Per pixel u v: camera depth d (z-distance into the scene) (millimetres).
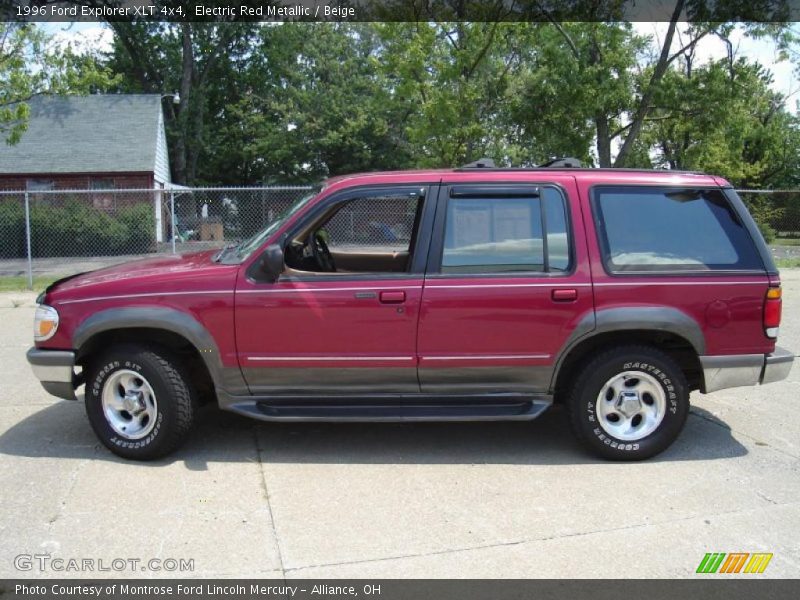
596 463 4473
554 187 4398
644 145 24594
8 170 24391
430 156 19234
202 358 4406
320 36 32656
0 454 4539
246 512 3746
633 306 4266
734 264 4383
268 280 4293
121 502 3854
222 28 34031
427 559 3268
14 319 9992
